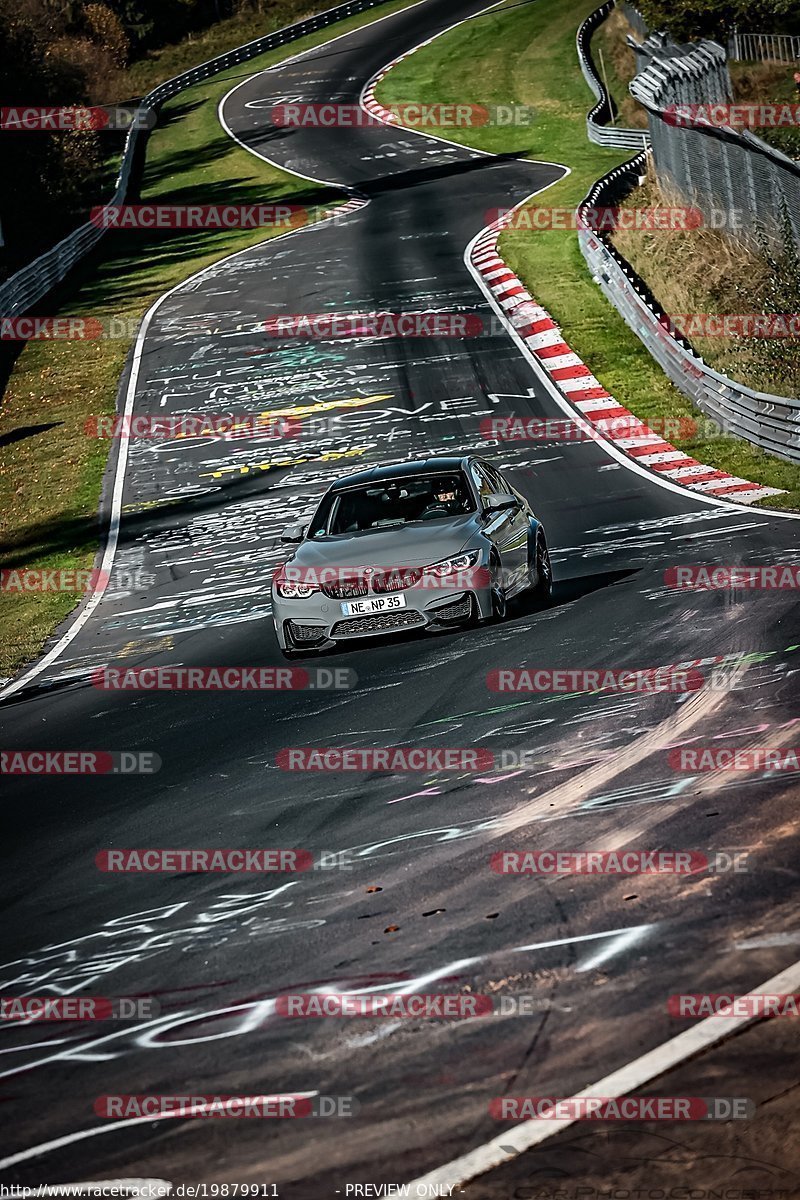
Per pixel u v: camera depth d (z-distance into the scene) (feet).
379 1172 43.70
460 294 417.08
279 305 440.04
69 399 379.96
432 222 524.93
